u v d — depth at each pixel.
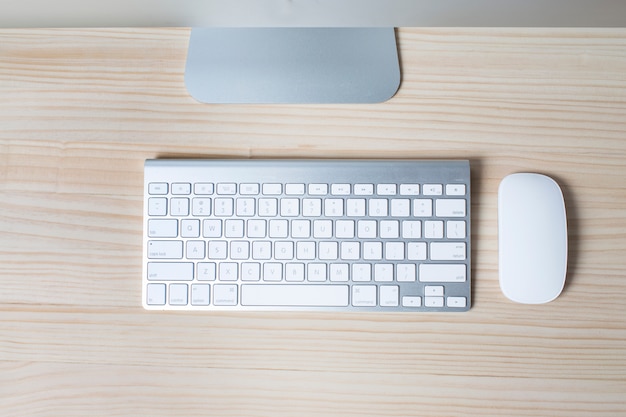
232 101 0.59
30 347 0.59
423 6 0.51
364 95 0.58
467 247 0.57
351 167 0.57
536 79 0.59
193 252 0.58
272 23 0.53
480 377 0.58
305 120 0.59
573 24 0.56
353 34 0.59
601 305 0.58
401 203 0.57
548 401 0.57
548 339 0.57
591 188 0.58
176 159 0.59
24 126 0.60
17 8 0.53
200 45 0.59
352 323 0.58
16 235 0.60
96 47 0.60
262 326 0.59
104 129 0.60
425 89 0.59
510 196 0.56
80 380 0.59
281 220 0.58
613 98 0.58
